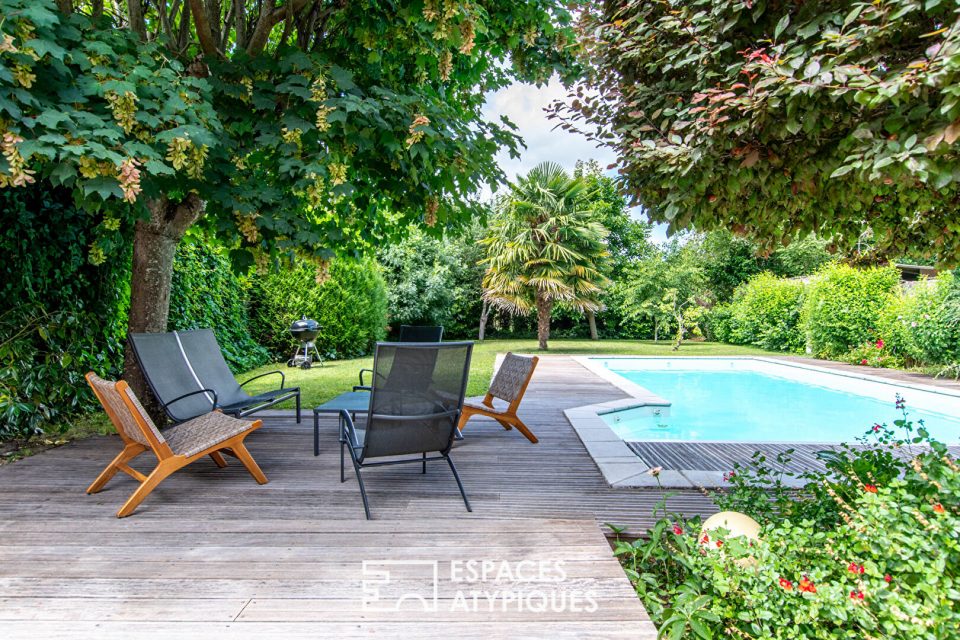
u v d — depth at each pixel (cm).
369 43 400
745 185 221
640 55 236
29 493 299
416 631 171
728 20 202
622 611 183
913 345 872
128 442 307
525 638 167
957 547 151
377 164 387
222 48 408
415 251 1667
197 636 166
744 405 773
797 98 173
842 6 181
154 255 441
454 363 294
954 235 257
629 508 284
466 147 366
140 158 276
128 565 213
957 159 154
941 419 639
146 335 395
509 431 470
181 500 290
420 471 350
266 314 1067
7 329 423
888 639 144
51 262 470
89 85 263
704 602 168
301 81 327
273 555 223
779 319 1352
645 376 1031
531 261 1354
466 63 487
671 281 1712
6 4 232
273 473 340
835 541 183
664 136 225
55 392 448
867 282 1037
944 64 137
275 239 340
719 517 221
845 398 809
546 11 443
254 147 359
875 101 152
